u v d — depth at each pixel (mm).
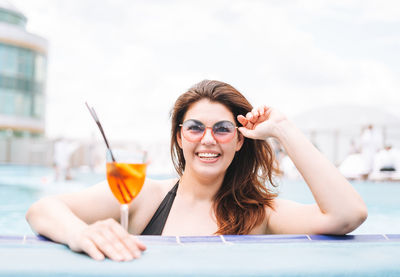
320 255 1072
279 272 938
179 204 1780
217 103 1690
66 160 9102
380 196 6270
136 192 1116
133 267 920
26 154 17094
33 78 23547
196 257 1010
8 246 1098
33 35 23203
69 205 1470
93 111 1138
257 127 1625
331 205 1410
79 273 889
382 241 1300
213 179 1743
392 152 9367
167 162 13422
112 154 1067
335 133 11562
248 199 1785
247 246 1152
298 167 1510
